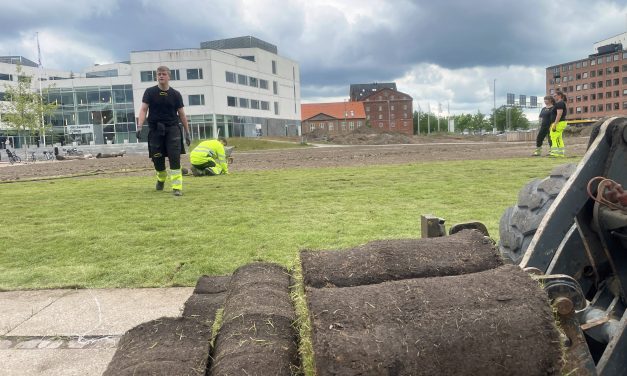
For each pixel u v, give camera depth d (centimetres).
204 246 564
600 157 220
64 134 8150
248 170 1730
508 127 12875
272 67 9875
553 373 166
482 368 162
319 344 161
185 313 273
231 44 10675
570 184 221
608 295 225
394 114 16488
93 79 8056
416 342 162
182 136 1027
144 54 7819
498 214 675
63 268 505
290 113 10775
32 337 351
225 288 317
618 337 190
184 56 7812
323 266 211
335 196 927
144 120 1012
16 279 475
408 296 176
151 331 211
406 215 698
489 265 209
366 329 165
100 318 381
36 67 10981
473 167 1426
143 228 678
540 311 169
